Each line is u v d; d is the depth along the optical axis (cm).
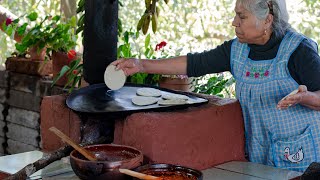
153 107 238
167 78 314
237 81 261
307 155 249
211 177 235
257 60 253
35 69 391
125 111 232
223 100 264
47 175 229
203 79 363
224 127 256
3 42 549
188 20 517
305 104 231
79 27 356
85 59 269
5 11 399
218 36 513
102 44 264
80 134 252
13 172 235
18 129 414
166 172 209
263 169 247
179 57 272
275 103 250
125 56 347
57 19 373
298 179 236
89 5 261
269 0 238
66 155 231
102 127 251
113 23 267
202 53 271
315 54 242
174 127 231
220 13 513
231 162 259
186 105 245
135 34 355
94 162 202
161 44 350
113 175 202
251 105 257
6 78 416
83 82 305
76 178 225
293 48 243
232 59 261
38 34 362
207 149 248
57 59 356
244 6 238
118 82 257
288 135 251
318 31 456
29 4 560
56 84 371
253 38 244
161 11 515
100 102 251
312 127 249
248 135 265
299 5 463
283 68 246
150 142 224
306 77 240
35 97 394
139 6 538
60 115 260
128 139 233
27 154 263
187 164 239
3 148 427
